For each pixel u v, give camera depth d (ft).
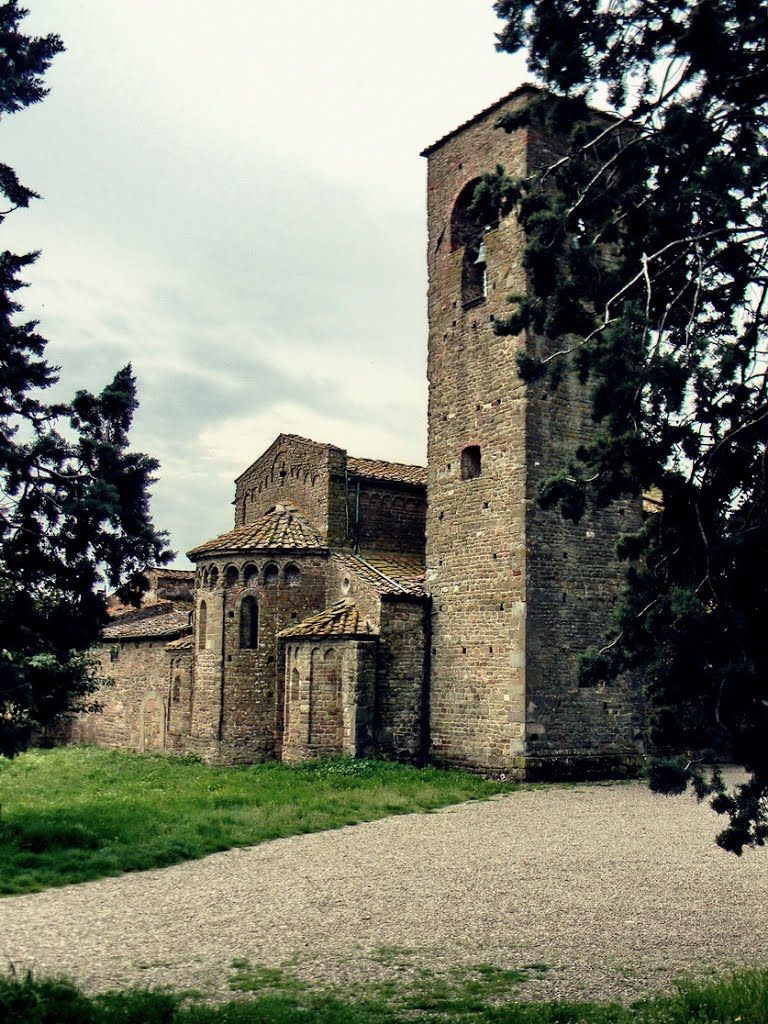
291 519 101.86
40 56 39.73
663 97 33.50
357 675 83.35
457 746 83.10
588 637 80.69
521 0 34.30
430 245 94.43
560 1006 27.76
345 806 64.59
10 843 50.06
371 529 102.73
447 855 51.49
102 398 43.14
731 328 35.73
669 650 33.22
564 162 38.37
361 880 45.80
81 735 131.03
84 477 42.60
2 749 43.86
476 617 82.84
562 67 34.37
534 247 37.14
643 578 35.60
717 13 30.35
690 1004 27.27
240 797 66.28
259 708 93.35
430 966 32.89
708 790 32.68
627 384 32.45
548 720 77.77
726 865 49.49
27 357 42.32
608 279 37.01
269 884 45.01
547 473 80.79
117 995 28.22
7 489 42.32
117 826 55.47
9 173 40.93
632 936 36.52
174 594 137.18
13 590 43.98
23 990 27.25
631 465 33.60
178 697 108.27
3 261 41.60
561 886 44.68
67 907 40.57
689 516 34.09
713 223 33.81
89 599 44.70
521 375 37.78
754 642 32.04
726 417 33.99
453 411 88.79
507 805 67.26
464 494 86.02
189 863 49.62
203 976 31.68
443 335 91.15
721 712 31.22
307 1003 28.91
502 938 36.29
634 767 80.74
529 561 78.79
